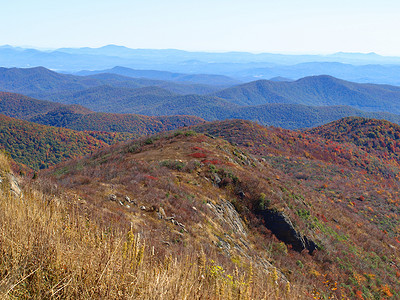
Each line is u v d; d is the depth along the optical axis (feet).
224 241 49.24
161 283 9.95
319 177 236.63
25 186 22.48
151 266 12.52
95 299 9.14
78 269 9.64
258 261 51.93
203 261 13.78
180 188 60.70
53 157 455.63
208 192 68.54
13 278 8.64
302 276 55.72
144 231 34.04
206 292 11.57
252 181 80.07
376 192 215.10
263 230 70.44
